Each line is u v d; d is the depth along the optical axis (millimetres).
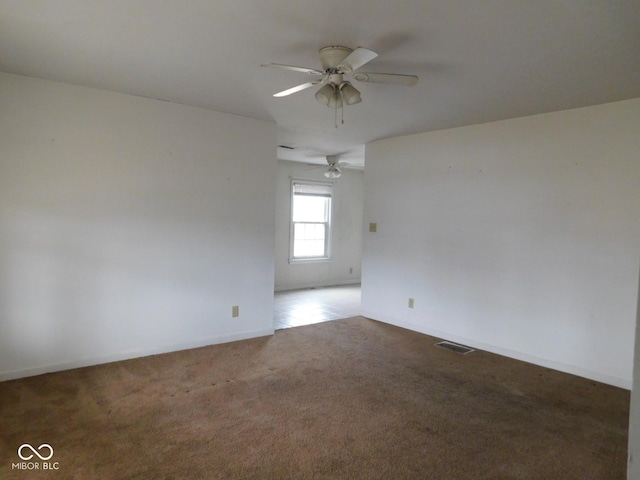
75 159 3219
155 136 3578
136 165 3500
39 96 3053
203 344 3990
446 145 4379
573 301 3469
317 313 5566
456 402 2906
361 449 2295
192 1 1906
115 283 3455
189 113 3752
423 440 2402
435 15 1986
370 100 3346
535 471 2129
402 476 2066
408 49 2375
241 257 4191
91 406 2697
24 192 3031
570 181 3465
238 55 2543
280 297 6664
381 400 2914
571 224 3467
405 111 3674
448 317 4395
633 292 3156
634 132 3131
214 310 4043
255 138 4199
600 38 2174
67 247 3221
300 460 2178
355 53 2020
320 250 7859
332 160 6520
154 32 2244
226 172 4023
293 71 2615
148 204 3582
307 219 7625
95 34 2283
